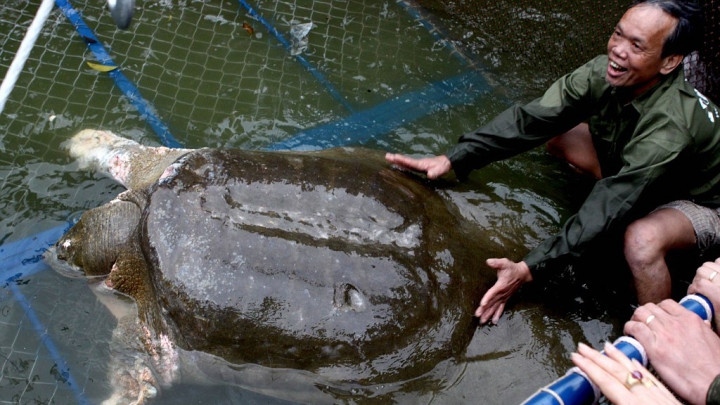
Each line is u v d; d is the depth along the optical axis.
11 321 3.68
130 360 3.50
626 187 3.41
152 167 4.10
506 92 5.22
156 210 3.47
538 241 3.95
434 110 5.04
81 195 4.30
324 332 3.21
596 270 3.79
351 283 3.28
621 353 2.10
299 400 3.32
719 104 4.74
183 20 5.42
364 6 5.75
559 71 5.34
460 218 3.93
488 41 5.59
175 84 4.97
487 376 3.27
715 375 2.26
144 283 3.55
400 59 5.38
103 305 3.76
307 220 3.46
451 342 3.30
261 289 3.26
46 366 3.52
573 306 3.61
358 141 4.76
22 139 4.51
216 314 3.25
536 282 3.65
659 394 1.99
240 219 3.41
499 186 4.30
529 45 5.48
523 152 4.41
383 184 3.70
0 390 3.41
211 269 3.30
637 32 3.28
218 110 4.84
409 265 3.37
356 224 3.48
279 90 5.04
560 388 2.01
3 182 4.29
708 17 4.59
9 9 5.27
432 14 5.74
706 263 2.64
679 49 3.30
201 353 3.32
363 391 3.23
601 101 3.82
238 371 3.32
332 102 5.01
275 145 4.67
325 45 5.40
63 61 5.00
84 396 3.42
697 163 3.61
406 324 3.26
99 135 4.50
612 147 3.89
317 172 3.67
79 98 4.79
